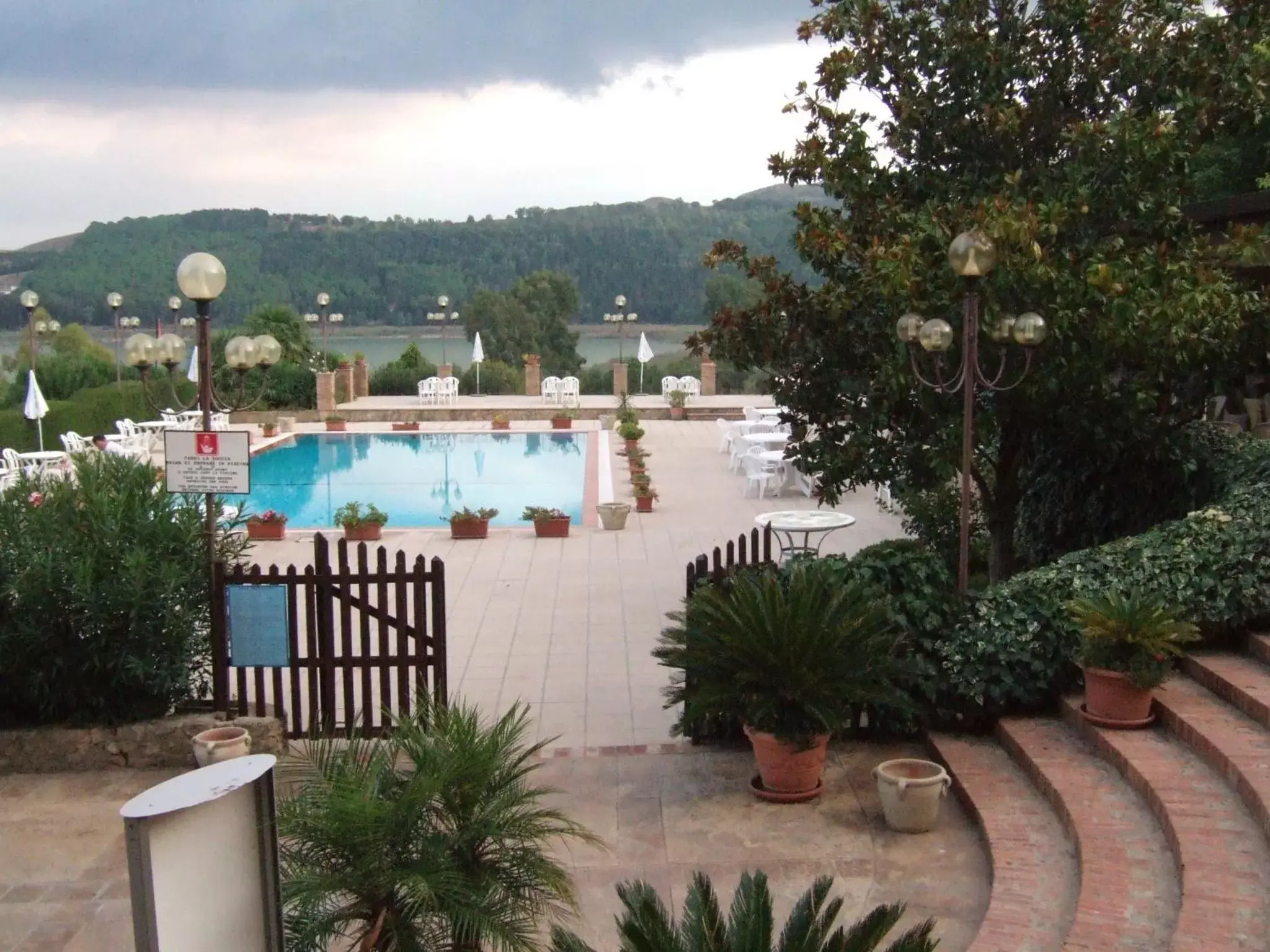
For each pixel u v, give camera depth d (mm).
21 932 6211
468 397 36219
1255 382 13789
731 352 10938
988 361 9828
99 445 23438
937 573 8547
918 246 9750
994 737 8289
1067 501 12344
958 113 10867
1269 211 13203
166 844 3629
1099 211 10234
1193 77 10312
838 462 10414
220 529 9172
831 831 7219
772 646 7434
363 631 8680
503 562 15352
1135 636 7500
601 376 45250
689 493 20547
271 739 8578
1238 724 7262
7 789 8133
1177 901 5594
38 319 37750
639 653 11242
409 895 4902
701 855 6926
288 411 32531
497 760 5461
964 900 6312
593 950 4738
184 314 72375
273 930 4035
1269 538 8445
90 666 8219
